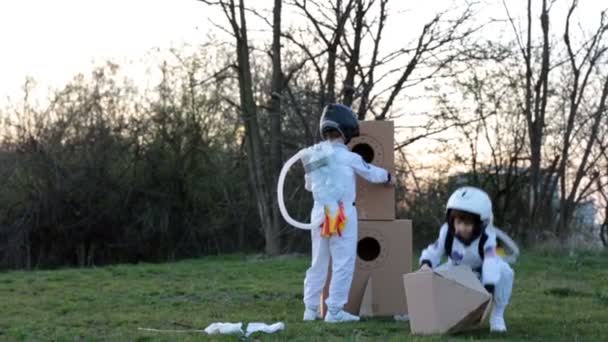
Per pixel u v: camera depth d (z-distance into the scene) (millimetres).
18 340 10656
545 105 38906
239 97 38188
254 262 24578
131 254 40625
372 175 11383
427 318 9828
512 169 40750
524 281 17703
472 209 9867
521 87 39250
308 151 11289
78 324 11992
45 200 39125
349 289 11422
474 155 40281
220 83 41125
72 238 39688
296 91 34406
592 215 44375
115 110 41469
